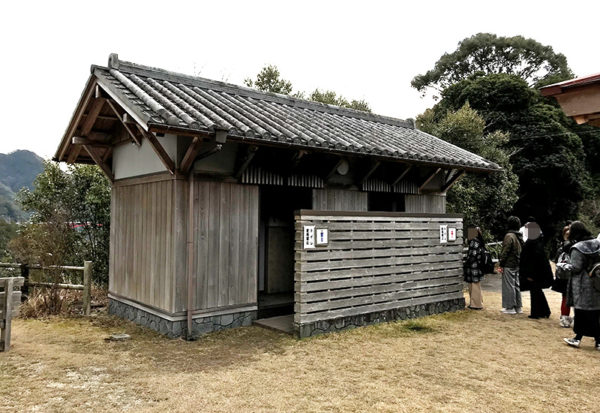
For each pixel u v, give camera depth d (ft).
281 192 27.27
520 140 79.36
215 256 21.86
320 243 21.16
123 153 26.32
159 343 19.88
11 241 29.50
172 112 18.81
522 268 26.03
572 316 25.94
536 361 17.76
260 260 28.50
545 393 14.43
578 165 82.33
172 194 20.93
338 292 21.89
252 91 28.84
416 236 25.73
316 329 21.02
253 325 23.08
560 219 84.94
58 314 26.12
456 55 109.91
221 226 22.09
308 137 21.63
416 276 25.63
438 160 27.07
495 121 79.92
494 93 80.74
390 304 24.21
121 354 18.20
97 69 21.72
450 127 59.57
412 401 13.51
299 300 20.56
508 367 16.98
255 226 23.53
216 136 17.88
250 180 22.90
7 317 18.57
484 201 59.31
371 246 23.39
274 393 13.97
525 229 27.71
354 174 27.73
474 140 59.57
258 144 19.94
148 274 23.03
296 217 20.81
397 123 38.50
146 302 23.11
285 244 29.43
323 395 13.87
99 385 14.62
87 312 26.17
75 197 35.58
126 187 25.95
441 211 33.81
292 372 15.96
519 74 109.50
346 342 19.97
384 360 17.51
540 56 106.32
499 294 34.73
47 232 30.17
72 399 13.44
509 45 105.91
